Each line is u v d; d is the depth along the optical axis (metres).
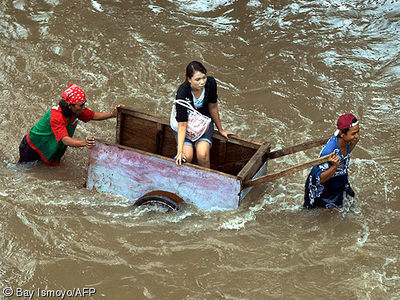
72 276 7.88
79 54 14.45
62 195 9.62
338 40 15.48
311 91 13.40
